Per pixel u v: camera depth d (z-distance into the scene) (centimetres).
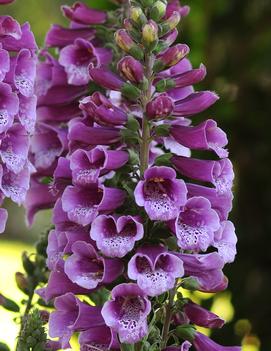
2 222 106
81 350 102
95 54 117
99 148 102
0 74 104
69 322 103
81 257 102
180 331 105
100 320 102
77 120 111
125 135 104
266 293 166
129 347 100
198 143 103
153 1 104
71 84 119
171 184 101
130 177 104
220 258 100
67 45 120
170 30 104
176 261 99
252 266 168
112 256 99
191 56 169
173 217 99
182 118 110
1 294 117
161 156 103
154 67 104
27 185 108
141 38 103
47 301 106
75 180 101
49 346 108
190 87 112
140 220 100
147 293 98
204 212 101
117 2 122
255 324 164
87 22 121
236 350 105
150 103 101
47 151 118
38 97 119
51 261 105
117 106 110
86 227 104
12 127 106
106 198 101
